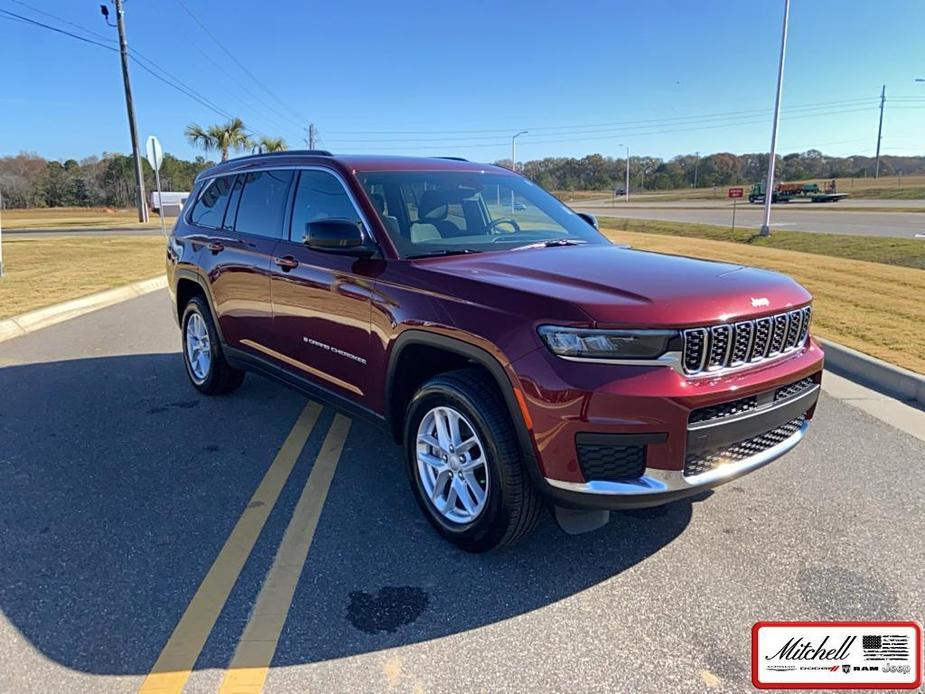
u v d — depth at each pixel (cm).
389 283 336
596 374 260
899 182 9019
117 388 579
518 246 382
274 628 262
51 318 902
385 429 358
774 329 298
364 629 262
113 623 264
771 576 299
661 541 329
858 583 293
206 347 550
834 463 420
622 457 266
